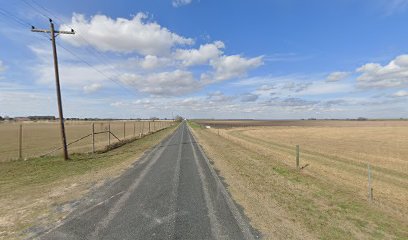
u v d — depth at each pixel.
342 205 9.46
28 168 15.52
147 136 45.34
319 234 6.77
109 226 6.89
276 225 7.21
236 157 21.19
